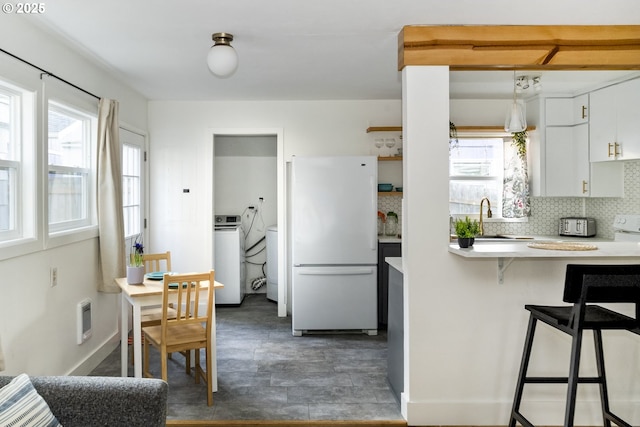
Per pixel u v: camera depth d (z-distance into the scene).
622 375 2.73
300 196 4.44
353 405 2.95
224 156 6.17
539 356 2.73
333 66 3.72
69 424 1.61
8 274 2.45
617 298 2.03
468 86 4.45
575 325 2.06
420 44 2.72
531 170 4.97
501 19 2.64
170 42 3.09
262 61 3.57
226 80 4.16
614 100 4.24
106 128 3.55
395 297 3.08
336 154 5.10
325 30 2.86
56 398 1.62
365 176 4.45
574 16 2.61
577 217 5.00
